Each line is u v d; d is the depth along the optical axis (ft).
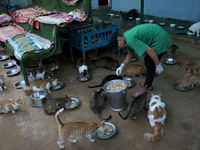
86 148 7.48
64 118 9.29
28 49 11.90
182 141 7.45
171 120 8.62
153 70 9.51
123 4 31.14
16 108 9.82
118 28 15.93
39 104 10.42
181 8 22.45
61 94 11.50
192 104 9.62
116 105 9.36
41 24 14.43
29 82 12.93
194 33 19.34
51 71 14.46
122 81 9.78
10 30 18.34
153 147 7.29
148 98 8.91
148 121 8.66
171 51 14.83
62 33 19.13
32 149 7.64
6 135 8.46
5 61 17.90
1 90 12.25
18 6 39.27
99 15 32.91
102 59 14.69
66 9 16.02
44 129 8.68
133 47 8.36
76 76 13.84
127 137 7.85
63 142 7.86
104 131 7.93
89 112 9.62
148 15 27.35
